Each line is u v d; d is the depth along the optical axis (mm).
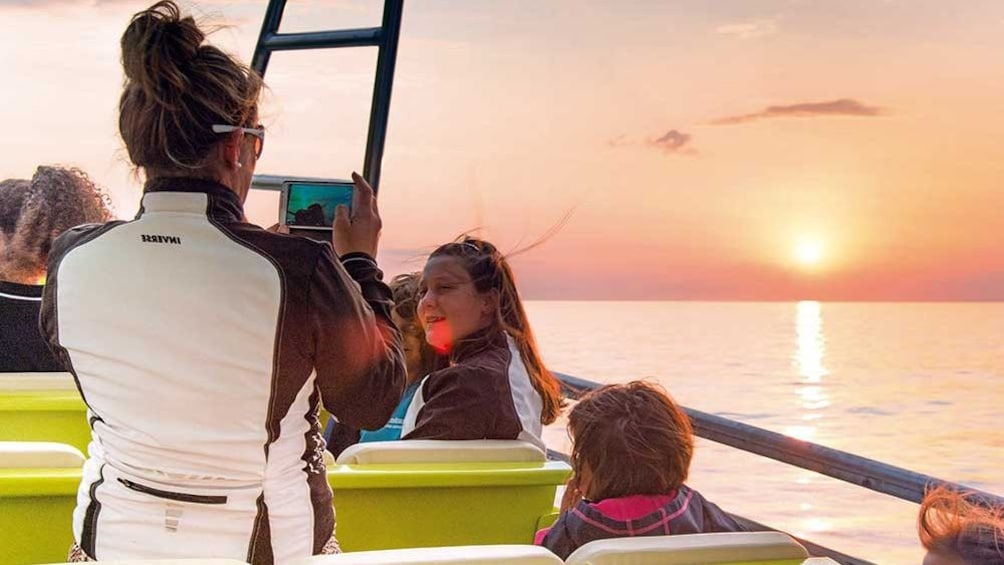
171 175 1636
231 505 1600
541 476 2053
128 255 1613
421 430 2357
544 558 1282
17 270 2818
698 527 1929
